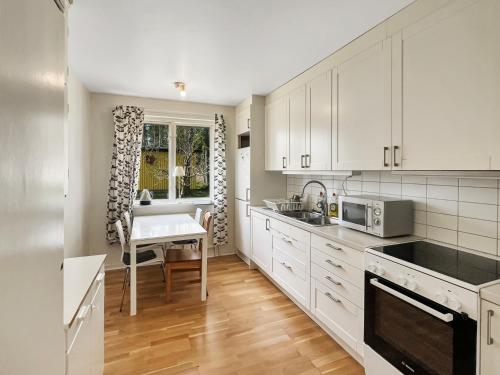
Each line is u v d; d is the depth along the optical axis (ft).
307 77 8.99
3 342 1.70
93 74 9.46
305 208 11.24
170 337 7.18
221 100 12.96
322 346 6.85
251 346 6.84
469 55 4.47
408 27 5.50
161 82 10.31
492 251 5.20
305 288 8.16
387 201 6.41
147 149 13.01
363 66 6.68
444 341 4.15
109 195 11.78
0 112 1.64
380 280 5.32
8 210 1.75
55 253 2.66
